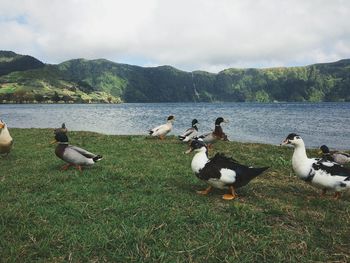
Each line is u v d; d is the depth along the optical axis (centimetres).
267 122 1095
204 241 133
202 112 2020
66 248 126
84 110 2392
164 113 1883
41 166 247
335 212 165
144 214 155
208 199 178
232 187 180
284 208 165
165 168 245
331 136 690
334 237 138
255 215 154
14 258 116
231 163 179
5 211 151
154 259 120
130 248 127
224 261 121
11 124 1038
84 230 138
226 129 841
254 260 122
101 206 164
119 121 1161
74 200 172
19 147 345
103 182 204
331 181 179
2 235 132
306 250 128
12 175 221
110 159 279
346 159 289
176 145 364
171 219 149
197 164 182
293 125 966
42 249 123
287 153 332
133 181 207
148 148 342
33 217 149
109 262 119
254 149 354
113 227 142
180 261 119
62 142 235
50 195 179
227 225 145
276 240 134
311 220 153
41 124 1033
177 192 189
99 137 436
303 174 185
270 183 215
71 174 221
